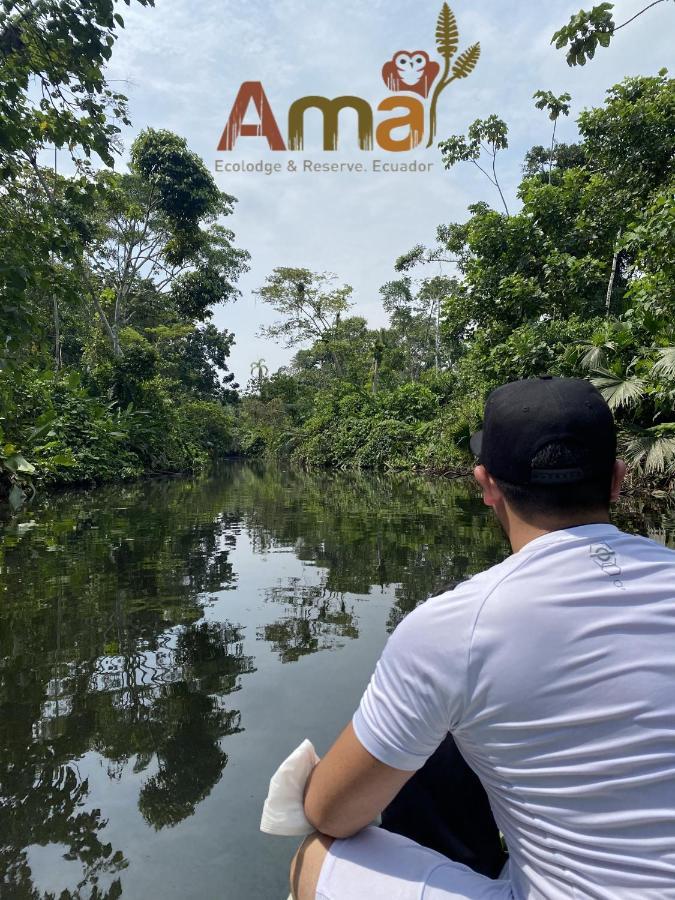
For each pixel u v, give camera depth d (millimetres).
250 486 15078
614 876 752
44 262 5949
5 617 3520
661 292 7762
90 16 5410
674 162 11047
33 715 2314
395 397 24266
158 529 7062
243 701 2408
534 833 827
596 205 12156
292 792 1064
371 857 993
